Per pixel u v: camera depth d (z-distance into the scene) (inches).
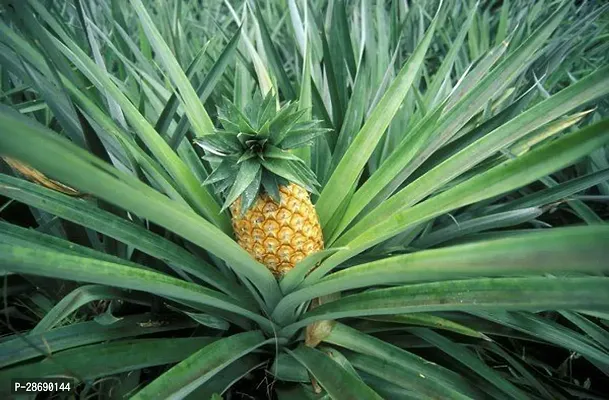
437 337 22.4
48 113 28.8
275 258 20.5
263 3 51.1
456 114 22.9
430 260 12.1
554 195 24.8
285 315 20.5
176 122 27.7
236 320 22.9
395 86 21.5
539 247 9.8
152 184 23.1
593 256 9.3
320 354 20.1
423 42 21.3
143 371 22.9
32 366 15.6
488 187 14.4
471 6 43.0
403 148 21.2
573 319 22.8
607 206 31.8
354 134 25.5
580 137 12.2
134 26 47.4
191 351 20.2
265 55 29.2
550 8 49.9
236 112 19.5
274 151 18.9
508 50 36.5
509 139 17.8
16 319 25.8
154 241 19.8
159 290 15.8
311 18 36.1
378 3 32.4
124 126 23.2
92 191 10.7
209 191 23.6
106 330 21.0
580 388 22.5
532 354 26.2
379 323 23.5
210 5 55.0
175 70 22.0
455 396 18.7
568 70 39.9
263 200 19.8
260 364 22.0
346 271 16.0
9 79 29.5
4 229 17.9
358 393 16.9
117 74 36.5
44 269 13.1
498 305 14.2
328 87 27.2
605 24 42.7
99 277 14.1
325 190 22.5
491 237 24.3
